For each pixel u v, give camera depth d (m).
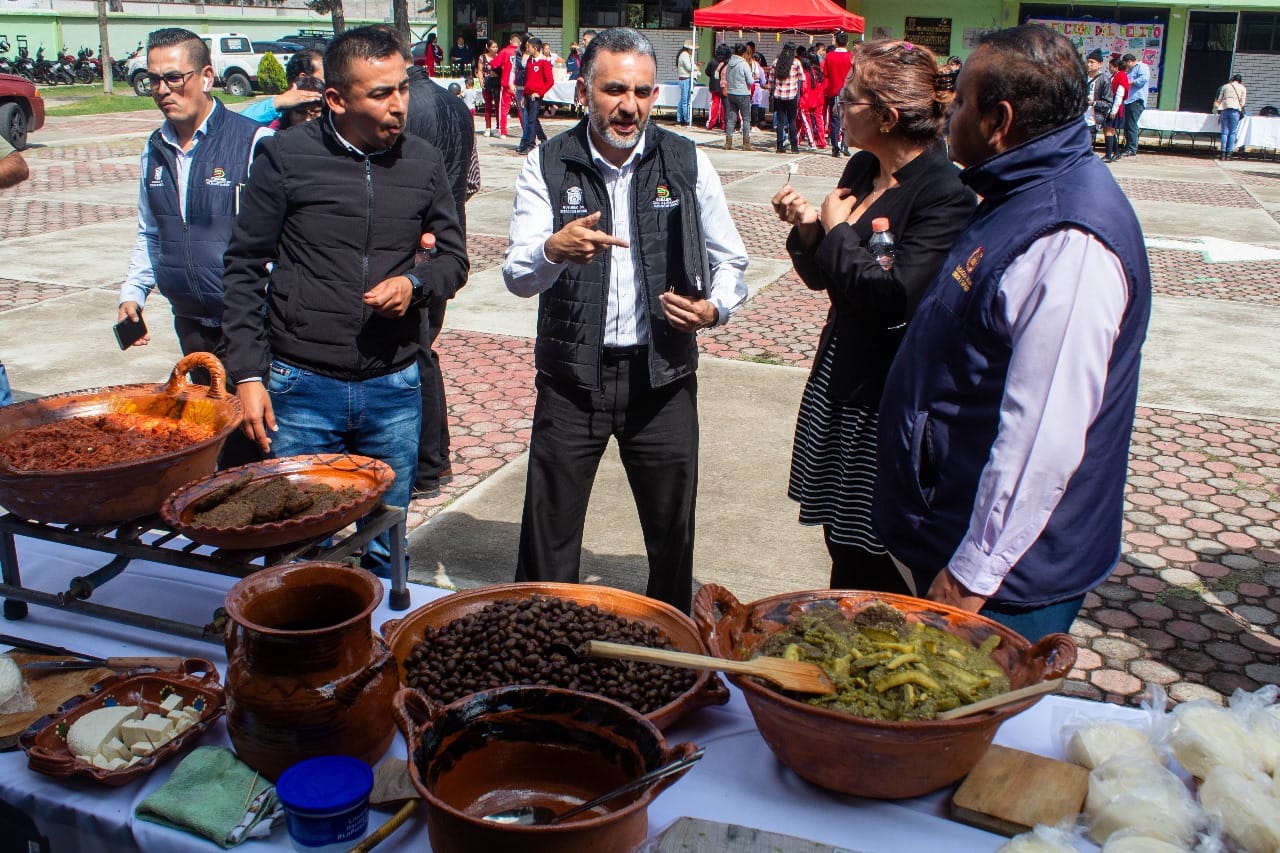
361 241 2.86
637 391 2.96
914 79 2.47
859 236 2.60
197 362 2.40
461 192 4.34
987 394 2.00
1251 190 15.52
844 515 2.68
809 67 18.41
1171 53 22.02
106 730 1.69
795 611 1.89
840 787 1.62
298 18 39.19
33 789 1.64
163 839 1.56
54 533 2.10
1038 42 1.91
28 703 1.79
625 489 5.09
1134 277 1.86
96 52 34.25
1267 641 4.02
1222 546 4.77
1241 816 1.46
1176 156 19.86
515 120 22.48
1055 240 1.85
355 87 2.68
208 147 3.67
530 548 3.08
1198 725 1.63
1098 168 1.91
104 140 17.38
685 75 21.84
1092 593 4.34
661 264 2.87
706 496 5.02
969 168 2.03
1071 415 1.83
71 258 9.39
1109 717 1.84
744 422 5.97
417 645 1.90
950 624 1.85
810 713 1.53
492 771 1.56
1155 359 7.38
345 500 2.07
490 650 1.83
